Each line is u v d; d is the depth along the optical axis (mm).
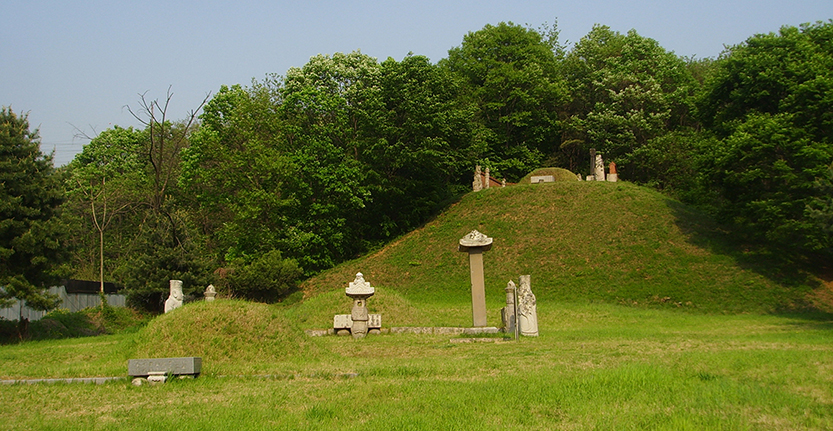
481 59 62219
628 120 55750
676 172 52125
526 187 48281
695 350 15445
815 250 31672
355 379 12172
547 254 39969
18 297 23828
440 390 10672
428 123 45562
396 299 27062
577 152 66000
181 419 9047
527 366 13391
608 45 64125
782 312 29734
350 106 49031
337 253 47125
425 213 49719
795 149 31141
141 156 56750
